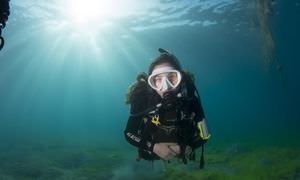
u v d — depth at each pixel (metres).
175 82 2.63
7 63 48.22
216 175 11.76
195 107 2.75
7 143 25.52
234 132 42.97
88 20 26.92
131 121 2.78
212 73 67.31
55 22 27.73
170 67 2.58
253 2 21.88
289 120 75.25
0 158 16.48
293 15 27.88
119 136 39.25
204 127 2.78
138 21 27.64
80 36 32.31
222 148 21.66
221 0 22.58
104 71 59.25
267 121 79.25
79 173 13.53
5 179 11.73
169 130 2.63
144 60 47.72
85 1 22.61
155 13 25.58
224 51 42.97
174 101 2.53
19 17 26.55
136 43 36.28
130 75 66.44
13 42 35.00
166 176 11.80
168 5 23.66
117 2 22.83
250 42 37.19
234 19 27.80
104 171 13.75
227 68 59.72
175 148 2.67
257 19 13.65
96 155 18.95
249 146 20.91
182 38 34.91
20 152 19.28
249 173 12.49
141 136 2.74
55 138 33.03
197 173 12.20
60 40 33.97
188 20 28.08
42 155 18.09
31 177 12.68
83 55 42.19
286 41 38.44
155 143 2.69
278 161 14.82
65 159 16.80
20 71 57.62
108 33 31.31
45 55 42.25
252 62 52.22
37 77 67.38
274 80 73.94
